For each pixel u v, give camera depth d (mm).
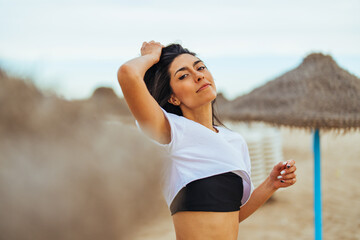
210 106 1715
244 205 1714
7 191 267
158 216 361
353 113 3385
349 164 8781
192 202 1400
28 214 271
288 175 1646
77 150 318
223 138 1551
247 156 1775
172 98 1685
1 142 278
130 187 342
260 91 4250
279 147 6414
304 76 3865
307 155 9672
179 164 1419
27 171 280
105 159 337
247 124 4141
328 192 6863
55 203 284
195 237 1392
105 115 379
